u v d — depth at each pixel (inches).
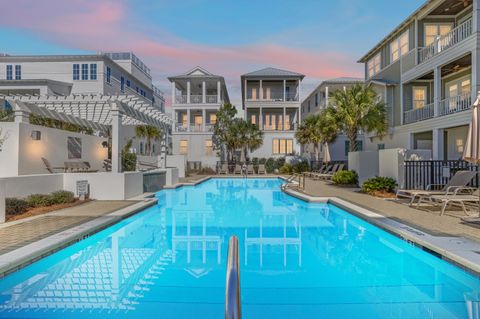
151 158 847.7
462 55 585.9
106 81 1039.6
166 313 149.0
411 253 235.5
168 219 369.7
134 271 202.7
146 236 291.6
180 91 1402.6
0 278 175.2
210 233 303.7
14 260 182.1
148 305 156.9
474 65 553.3
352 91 725.3
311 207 446.0
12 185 329.1
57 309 152.7
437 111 660.7
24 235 235.5
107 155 725.9
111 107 478.6
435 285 183.5
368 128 726.5
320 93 1298.0
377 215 320.8
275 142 1242.6
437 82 658.2
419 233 244.5
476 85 553.9
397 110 827.4
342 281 188.7
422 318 144.9
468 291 176.2
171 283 184.2
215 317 144.9
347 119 705.6
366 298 165.9
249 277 194.4
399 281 189.3
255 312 150.1
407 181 477.1
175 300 162.7
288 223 348.2
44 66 1010.1
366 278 193.6
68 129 706.8
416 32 735.7
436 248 207.2
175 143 1234.0
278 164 1167.0
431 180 476.1
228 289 81.9
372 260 227.9
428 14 710.5
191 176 977.5
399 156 481.7
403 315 147.6
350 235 296.7
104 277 192.7
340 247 259.9
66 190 415.2
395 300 163.9
